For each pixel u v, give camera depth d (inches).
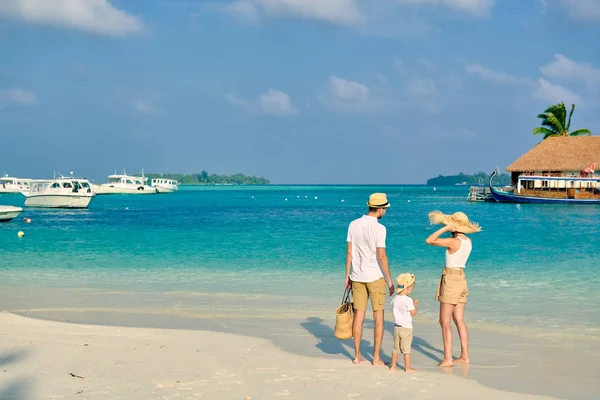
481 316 386.6
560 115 2851.9
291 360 284.8
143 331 343.9
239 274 577.9
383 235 268.2
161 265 642.2
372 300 273.3
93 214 1921.8
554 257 703.7
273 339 328.5
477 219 1539.1
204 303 433.7
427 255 729.6
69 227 1280.8
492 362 283.7
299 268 618.8
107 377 252.5
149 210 2250.2
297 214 1941.4
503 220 1493.6
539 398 233.9
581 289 486.6
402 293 269.1
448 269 276.7
